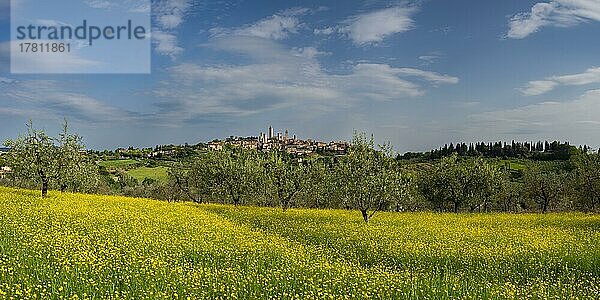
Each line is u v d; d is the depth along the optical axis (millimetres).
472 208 65062
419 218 42688
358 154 39750
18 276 13523
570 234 30875
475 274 19656
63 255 16391
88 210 32312
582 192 55812
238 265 18406
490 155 127000
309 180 53938
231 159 58500
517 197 71312
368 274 17234
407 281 16312
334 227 32125
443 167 64062
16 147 43406
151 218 30750
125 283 14008
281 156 57844
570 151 112875
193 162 66312
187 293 13742
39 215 27781
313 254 22031
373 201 38281
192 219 32438
